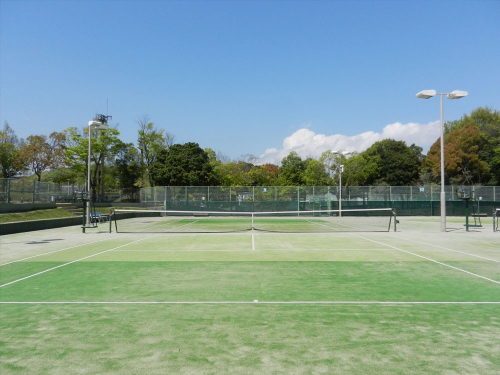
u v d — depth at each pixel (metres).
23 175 56.41
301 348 4.37
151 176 52.53
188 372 3.76
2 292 7.09
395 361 4.02
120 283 7.82
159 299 6.55
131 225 27.00
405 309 5.93
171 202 40.44
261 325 5.17
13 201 26.31
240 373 3.74
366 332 4.89
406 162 64.38
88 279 8.23
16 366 3.93
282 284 7.69
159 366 3.90
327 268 9.48
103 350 4.33
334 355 4.17
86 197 19.97
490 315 5.63
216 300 6.48
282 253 12.13
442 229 20.31
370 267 9.62
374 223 28.98
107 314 5.70
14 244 14.80
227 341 4.59
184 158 50.34
